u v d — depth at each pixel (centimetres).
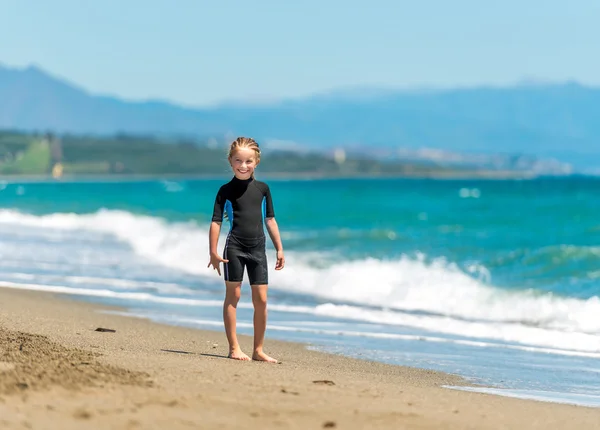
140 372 1252
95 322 2236
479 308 2716
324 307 2753
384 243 4866
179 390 1130
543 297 2817
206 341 1970
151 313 2569
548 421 1151
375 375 1574
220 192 1631
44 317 2245
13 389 1034
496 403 1277
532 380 1617
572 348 2064
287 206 9688
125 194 15262
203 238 4969
